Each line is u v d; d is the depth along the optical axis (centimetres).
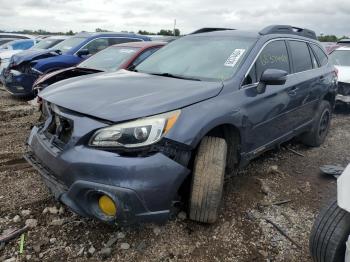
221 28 498
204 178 307
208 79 368
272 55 427
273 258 294
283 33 473
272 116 404
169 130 280
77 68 677
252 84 376
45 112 351
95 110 285
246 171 455
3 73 924
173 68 409
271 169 455
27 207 352
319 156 530
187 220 336
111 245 300
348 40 1102
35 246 295
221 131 350
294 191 408
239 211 358
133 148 269
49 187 303
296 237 321
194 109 303
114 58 705
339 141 612
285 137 455
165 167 273
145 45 730
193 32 496
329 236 241
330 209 251
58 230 317
